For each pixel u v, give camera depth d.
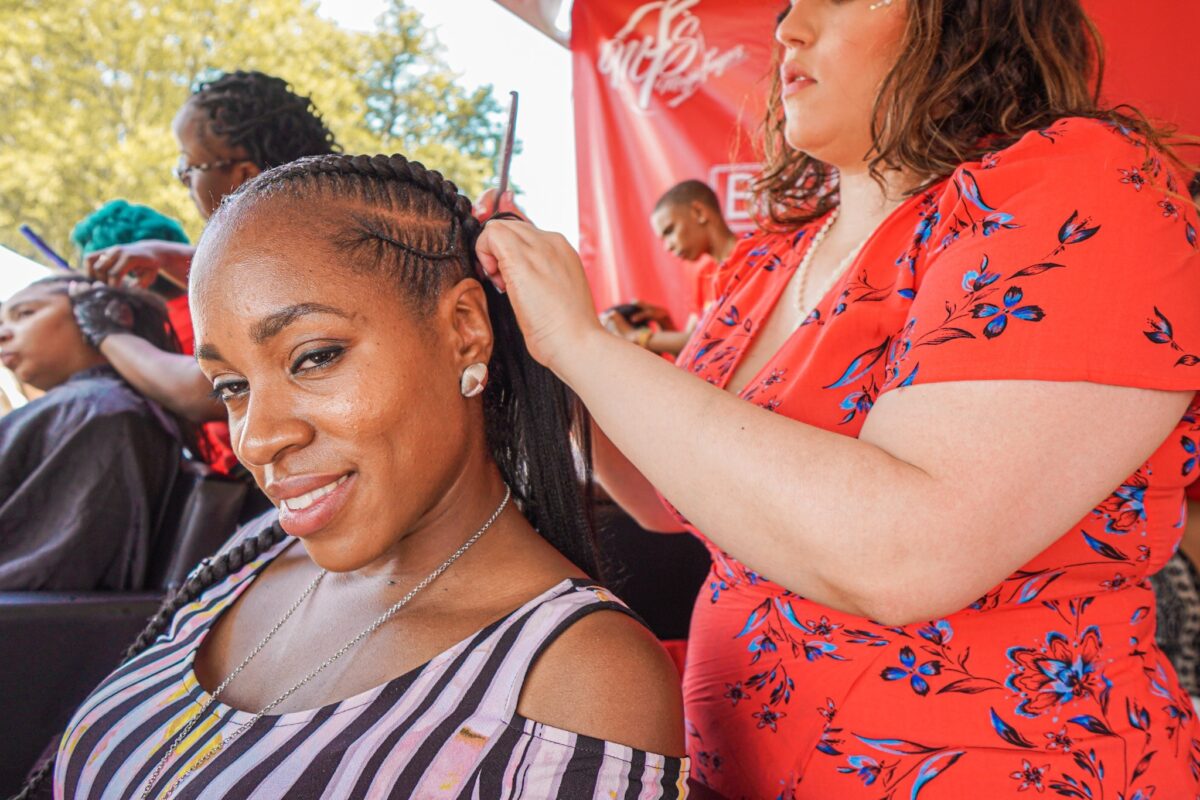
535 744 0.58
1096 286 0.61
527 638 0.62
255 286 0.61
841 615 0.73
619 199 2.56
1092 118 0.71
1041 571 0.69
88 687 1.30
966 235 0.67
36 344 1.61
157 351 1.59
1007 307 0.62
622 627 0.63
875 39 0.79
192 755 0.68
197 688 0.74
